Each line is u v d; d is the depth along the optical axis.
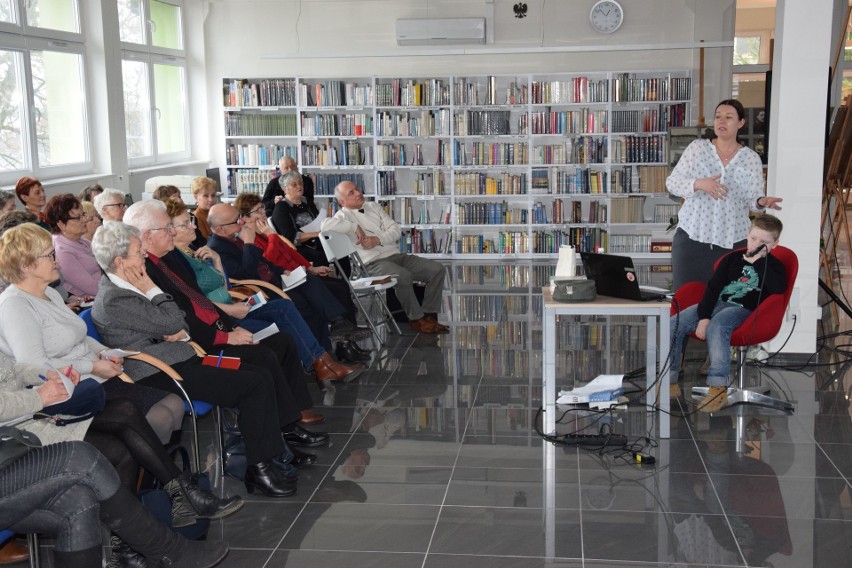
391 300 7.70
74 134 9.14
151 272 4.05
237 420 4.29
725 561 3.24
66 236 5.27
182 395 3.79
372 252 7.41
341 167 11.90
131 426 3.23
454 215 11.83
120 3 10.27
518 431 4.78
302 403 4.57
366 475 4.16
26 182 6.45
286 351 4.53
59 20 8.84
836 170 7.54
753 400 5.15
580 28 11.71
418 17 11.91
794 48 6.03
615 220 11.64
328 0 11.96
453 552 3.35
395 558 3.31
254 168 12.04
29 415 2.90
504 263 11.44
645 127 11.48
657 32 11.60
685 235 5.74
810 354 6.27
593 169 11.70
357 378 5.94
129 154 10.59
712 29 11.39
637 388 5.57
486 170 11.89
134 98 10.69
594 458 4.34
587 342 6.91
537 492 3.92
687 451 4.41
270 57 10.83
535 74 11.57
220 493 3.98
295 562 3.29
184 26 12.05
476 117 11.62
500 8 11.78
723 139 5.55
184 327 3.88
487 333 7.30
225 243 5.51
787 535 3.45
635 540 3.42
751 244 4.95
